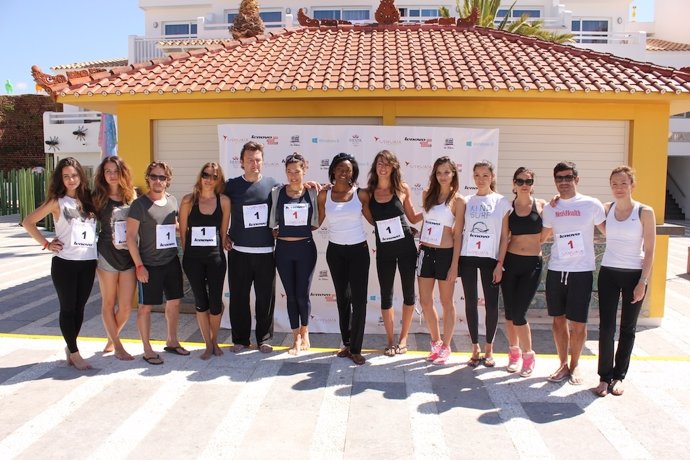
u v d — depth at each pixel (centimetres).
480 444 365
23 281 997
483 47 807
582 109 690
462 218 489
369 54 772
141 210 477
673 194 2459
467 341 644
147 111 724
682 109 752
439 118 699
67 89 668
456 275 496
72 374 477
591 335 666
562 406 423
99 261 489
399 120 700
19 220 2211
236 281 520
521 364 505
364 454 351
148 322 506
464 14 1645
